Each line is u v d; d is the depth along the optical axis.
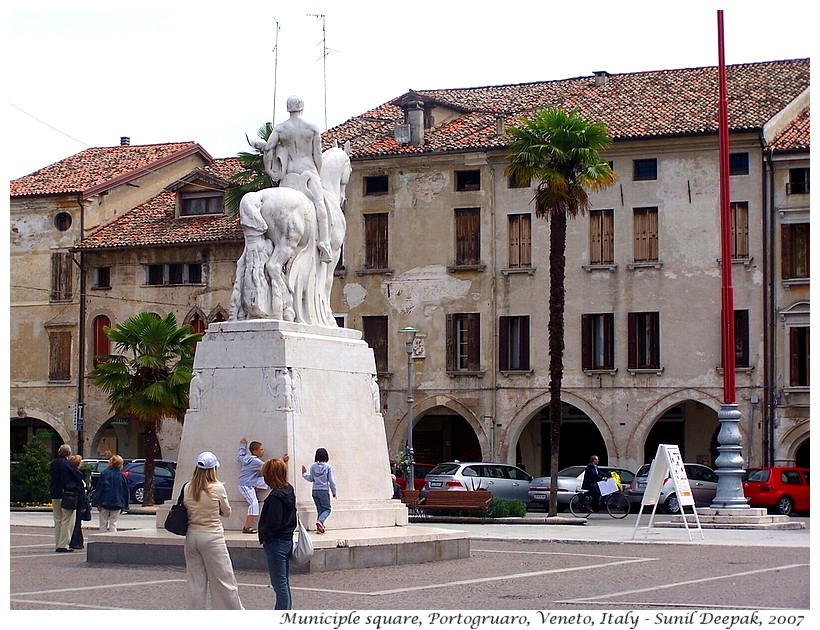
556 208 43.69
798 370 51.59
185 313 59.81
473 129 57.84
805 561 24.67
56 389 61.53
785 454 51.38
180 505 15.52
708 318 52.78
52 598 18.30
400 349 57.25
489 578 21.09
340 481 23.72
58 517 26.67
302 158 24.83
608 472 48.50
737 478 35.38
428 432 59.34
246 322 23.38
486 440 55.62
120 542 23.03
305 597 18.39
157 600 18.03
